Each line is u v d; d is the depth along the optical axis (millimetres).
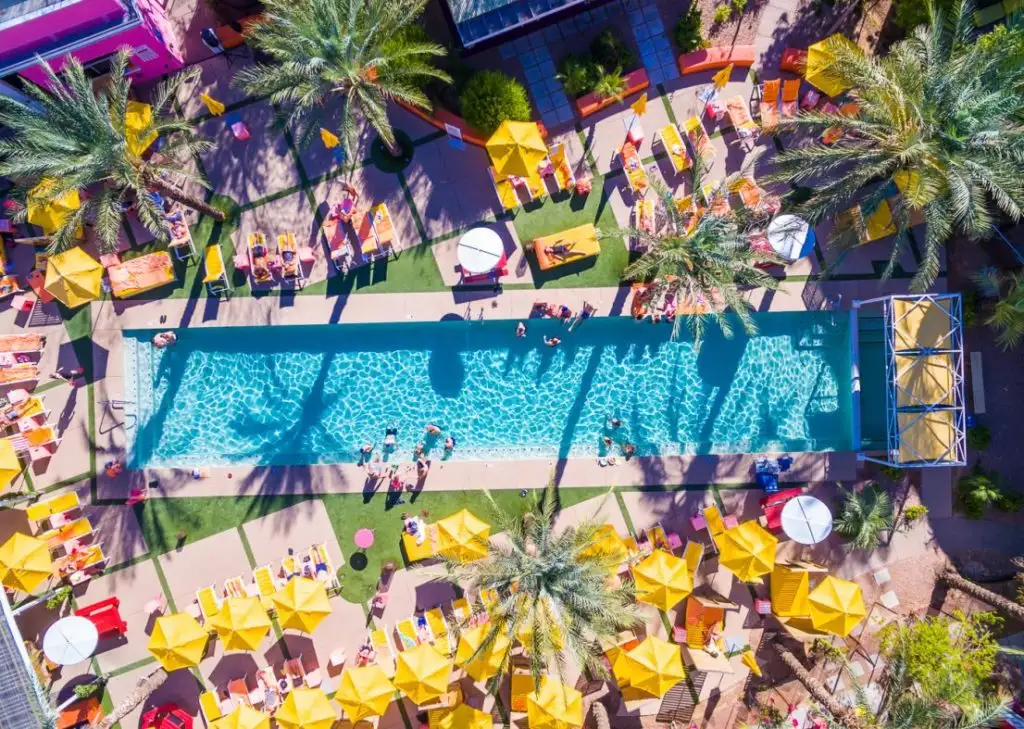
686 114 22188
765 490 21969
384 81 19406
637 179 21641
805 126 22141
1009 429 22266
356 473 22359
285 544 22297
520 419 22750
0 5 18891
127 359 22359
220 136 22359
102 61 20891
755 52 22172
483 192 22281
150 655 22172
